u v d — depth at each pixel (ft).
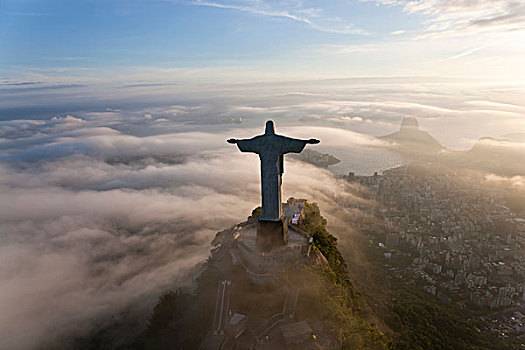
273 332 189.06
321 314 196.75
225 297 221.66
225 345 187.73
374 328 225.76
